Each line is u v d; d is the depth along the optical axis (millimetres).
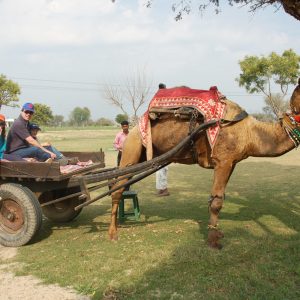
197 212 8258
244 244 5875
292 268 4926
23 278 5094
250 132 5891
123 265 5305
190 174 14891
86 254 5809
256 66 28297
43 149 7160
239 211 8156
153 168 6254
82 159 8047
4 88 41719
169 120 6133
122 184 6297
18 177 6504
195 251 5629
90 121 135125
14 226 6527
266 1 7430
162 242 6164
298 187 11125
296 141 5680
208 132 5758
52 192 7637
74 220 7988
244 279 4715
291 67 27734
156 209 8688
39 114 71500
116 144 9336
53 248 6188
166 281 4730
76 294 4578
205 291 4449
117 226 7160
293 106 5680
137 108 36375
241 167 16688
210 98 5832
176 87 6262
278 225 6949
